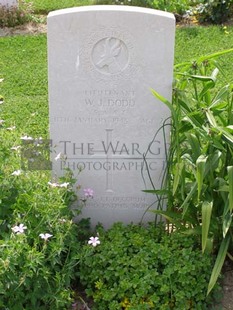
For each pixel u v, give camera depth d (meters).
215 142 2.03
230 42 4.22
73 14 2.09
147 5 4.72
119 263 2.03
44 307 1.93
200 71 2.25
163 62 2.15
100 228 2.25
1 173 2.11
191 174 2.18
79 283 2.12
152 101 2.20
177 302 1.95
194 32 4.34
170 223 2.29
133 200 2.32
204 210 1.98
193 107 2.27
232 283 2.12
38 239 1.91
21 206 2.03
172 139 2.16
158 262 2.05
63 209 2.10
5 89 3.64
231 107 2.16
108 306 1.98
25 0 5.24
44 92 3.60
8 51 4.21
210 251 2.08
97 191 2.31
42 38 4.42
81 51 2.14
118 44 2.13
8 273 1.81
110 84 2.18
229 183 1.96
